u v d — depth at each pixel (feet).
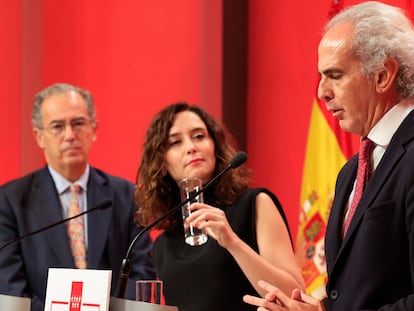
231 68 42.98
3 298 20.65
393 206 18.35
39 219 32.24
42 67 48.19
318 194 36.76
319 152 37.01
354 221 18.92
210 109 43.21
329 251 20.04
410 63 19.12
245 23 43.29
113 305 18.42
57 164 33.30
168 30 45.29
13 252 31.40
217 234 23.49
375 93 19.24
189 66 44.47
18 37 47.98
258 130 42.37
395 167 18.67
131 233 33.17
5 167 47.42
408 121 18.97
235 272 25.02
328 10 38.42
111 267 32.42
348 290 18.72
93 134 34.63
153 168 27.07
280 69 41.14
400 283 18.13
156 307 17.65
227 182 26.48
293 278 23.89
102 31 47.32
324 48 19.61
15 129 47.62
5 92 47.67
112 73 46.85
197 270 25.36
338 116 19.79
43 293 31.17
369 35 19.08
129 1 46.60
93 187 33.55
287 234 25.49
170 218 27.30
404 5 32.89
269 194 26.12
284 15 41.06
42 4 48.37
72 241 32.45
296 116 40.09
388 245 18.26
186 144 26.37
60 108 33.22
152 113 45.39
